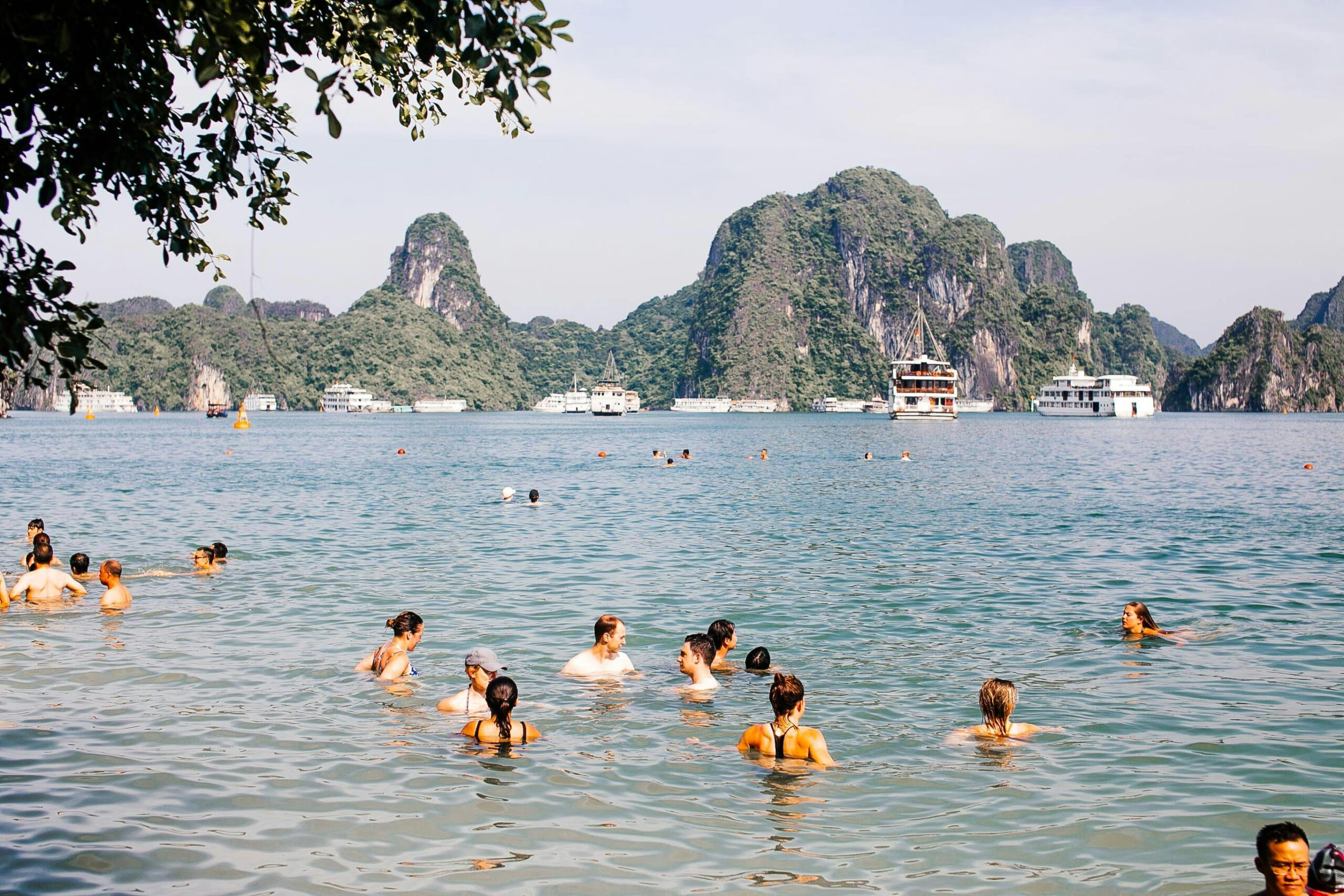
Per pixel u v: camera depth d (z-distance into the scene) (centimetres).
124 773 973
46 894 727
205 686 1284
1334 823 852
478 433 14338
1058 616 1738
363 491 4466
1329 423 19200
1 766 987
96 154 712
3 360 657
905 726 1130
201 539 2752
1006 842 822
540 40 622
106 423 19125
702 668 1291
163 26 652
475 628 1641
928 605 1841
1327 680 1314
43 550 1850
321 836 833
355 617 1714
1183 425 17650
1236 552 2486
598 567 2288
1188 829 844
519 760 1020
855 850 809
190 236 850
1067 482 4953
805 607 1823
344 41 738
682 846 816
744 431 15175
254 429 15688
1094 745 1058
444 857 796
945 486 4759
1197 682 1309
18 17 573
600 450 9012
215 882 750
